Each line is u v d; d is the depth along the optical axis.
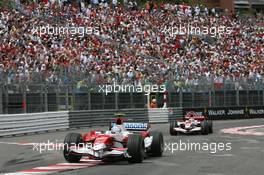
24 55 93.56
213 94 119.31
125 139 41.00
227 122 111.12
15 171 35.41
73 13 123.56
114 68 108.31
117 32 128.38
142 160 40.25
